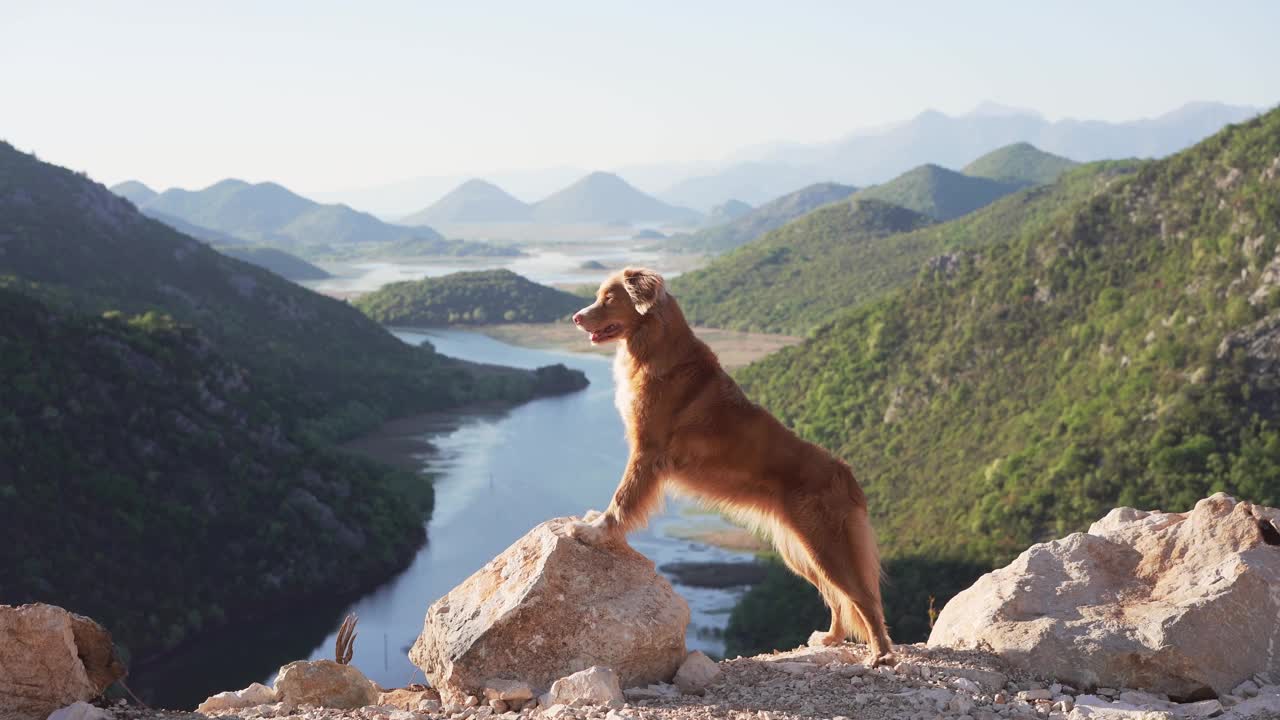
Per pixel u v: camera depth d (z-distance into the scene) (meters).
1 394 89.12
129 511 86.56
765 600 69.25
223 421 108.00
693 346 7.27
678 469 7.29
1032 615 7.74
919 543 77.12
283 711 6.97
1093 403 85.56
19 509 79.06
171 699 66.31
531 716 6.31
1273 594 6.98
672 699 6.79
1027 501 75.12
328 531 94.50
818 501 7.23
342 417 150.38
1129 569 7.89
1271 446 71.06
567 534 7.41
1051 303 109.56
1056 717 6.29
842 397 121.62
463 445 142.12
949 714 6.26
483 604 7.37
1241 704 6.39
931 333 120.88
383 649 73.25
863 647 8.19
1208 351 81.81
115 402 99.25
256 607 83.50
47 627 6.12
